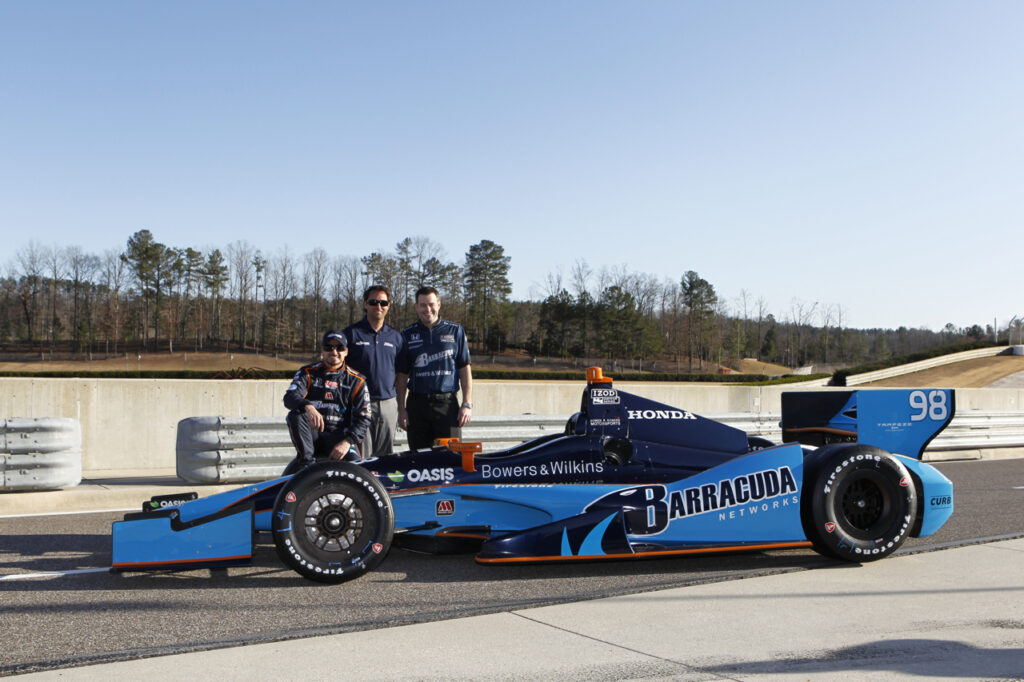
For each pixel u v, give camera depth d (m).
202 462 7.82
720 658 3.26
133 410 9.88
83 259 92.75
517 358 84.81
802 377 46.09
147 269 92.75
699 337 89.94
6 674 3.05
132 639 3.48
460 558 5.14
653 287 94.69
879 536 5.00
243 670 3.11
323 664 3.18
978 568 4.88
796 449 5.11
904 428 5.67
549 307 87.00
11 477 6.98
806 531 5.00
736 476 4.94
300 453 5.41
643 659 3.24
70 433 7.34
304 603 4.08
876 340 121.25
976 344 60.81
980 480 9.66
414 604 4.05
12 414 9.29
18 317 92.44
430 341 6.40
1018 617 3.86
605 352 86.06
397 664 3.18
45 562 4.98
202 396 10.29
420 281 88.25
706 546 4.82
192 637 3.51
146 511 4.64
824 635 3.57
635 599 4.16
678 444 5.33
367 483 4.51
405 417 6.60
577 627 3.68
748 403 16.39
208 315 96.94
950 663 3.22
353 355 6.12
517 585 4.45
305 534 4.39
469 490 4.91
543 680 3.01
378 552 4.49
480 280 92.88
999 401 19.95
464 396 6.55
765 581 4.55
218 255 96.69
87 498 7.21
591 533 4.68
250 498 4.75
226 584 4.45
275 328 89.56
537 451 5.13
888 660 3.25
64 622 3.74
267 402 10.70
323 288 90.38
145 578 4.58
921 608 4.01
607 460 5.18
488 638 3.51
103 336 87.12
